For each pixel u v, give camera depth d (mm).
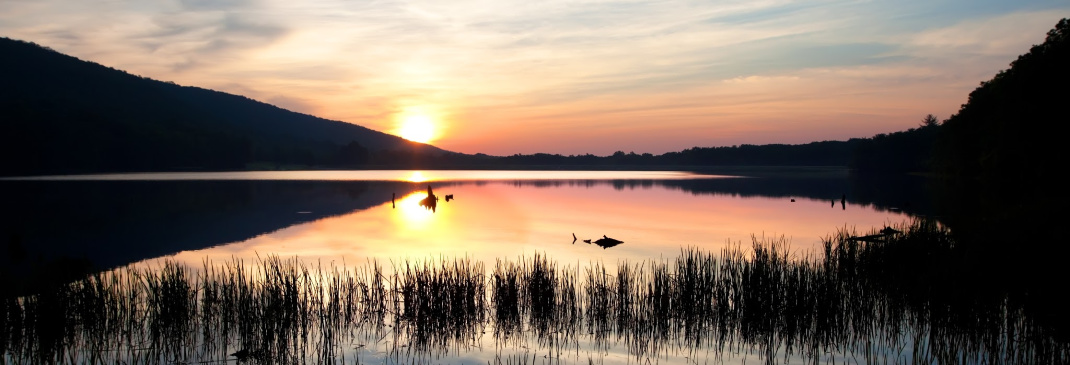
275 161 193500
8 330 12359
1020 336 11406
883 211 40000
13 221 35219
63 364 11672
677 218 36375
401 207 43562
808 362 11734
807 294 13664
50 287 13508
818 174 117000
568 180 91125
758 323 13453
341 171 152250
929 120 136125
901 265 16156
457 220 35250
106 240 27672
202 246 25578
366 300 14805
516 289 14688
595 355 12180
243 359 11953
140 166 131875
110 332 13102
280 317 13125
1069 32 45281
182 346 12695
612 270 19656
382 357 12102
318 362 11734
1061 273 14352
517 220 35312
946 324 12359
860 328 13102
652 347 12602
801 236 28297
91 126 127188
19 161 107562
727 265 16078
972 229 24344
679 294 14531
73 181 79250
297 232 29891
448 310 13922
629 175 116062
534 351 12414
